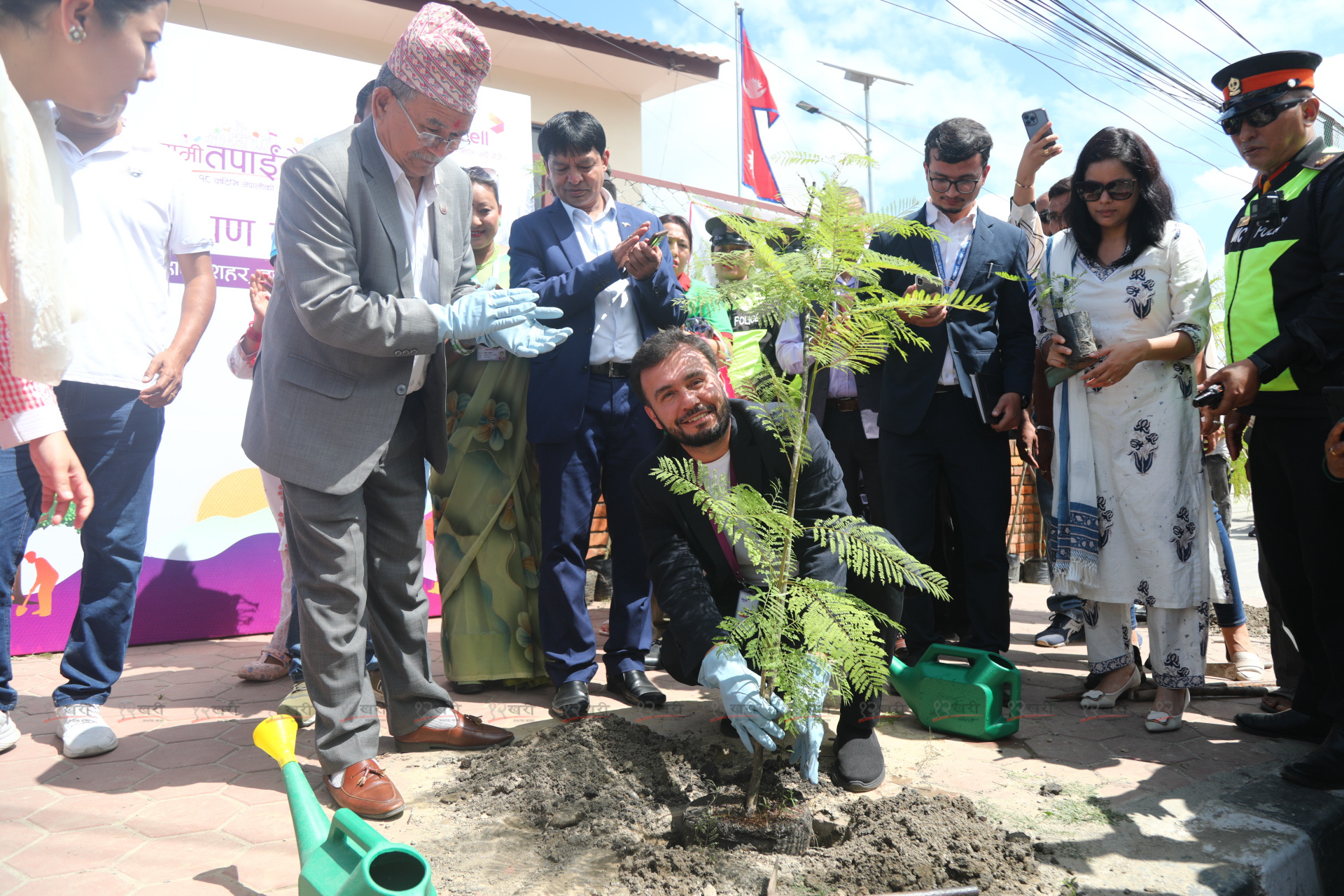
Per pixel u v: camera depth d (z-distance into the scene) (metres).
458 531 3.66
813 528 2.17
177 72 4.49
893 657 3.21
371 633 2.90
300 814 1.81
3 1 1.59
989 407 3.41
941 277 3.40
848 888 1.93
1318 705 2.93
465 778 2.61
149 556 4.44
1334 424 2.54
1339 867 2.29
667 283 3.43
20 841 2.22
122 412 2.99
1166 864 2.07
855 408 4.10
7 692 2.93
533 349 2.66
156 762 2.79
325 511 2.47
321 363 2.50
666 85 11.68
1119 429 3.14
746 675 2.23
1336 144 3.13
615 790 2.37
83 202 2.93
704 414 2.37
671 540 2.62
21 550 2.91
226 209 4.62
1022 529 6.80
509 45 10.38
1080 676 3.88
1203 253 3.14
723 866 2.00
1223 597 3.73
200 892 1.96
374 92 2.51
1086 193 3.16
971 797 2.46
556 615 3.33
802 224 2.03
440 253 2.79
